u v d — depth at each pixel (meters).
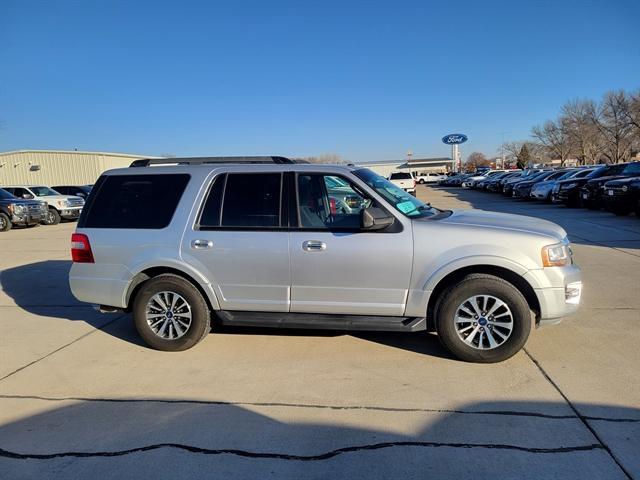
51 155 40.53
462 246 4.27
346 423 3.42
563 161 72.88
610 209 15.38
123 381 4.24
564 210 18.59
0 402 3.90
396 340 5.01
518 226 4.44
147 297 4.87
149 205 4.94
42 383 4.24
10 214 18.77
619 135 56.47
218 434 3.33
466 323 4.34
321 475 2.85
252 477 2.85
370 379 4.11
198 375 4.31
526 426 3.30
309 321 4.61
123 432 3.39
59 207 22.03
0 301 7.23
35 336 5.55
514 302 4.19
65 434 3.39
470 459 2.96
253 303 4.70
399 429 3.32
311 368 4.38
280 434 3.30
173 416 3.60
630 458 2.92
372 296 4.46
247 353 4.78
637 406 3.52
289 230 4.58
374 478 2.81
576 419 3.37
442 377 4.10
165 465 3.00
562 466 2.86
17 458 3.12
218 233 4.70
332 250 4.45
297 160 5.34
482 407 3.58
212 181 4.83
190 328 4.84
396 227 4.40
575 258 8.83
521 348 4.36
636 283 6.94
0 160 40.47
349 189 4.57
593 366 4.21
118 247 4.91
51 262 10.65
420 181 71.75
